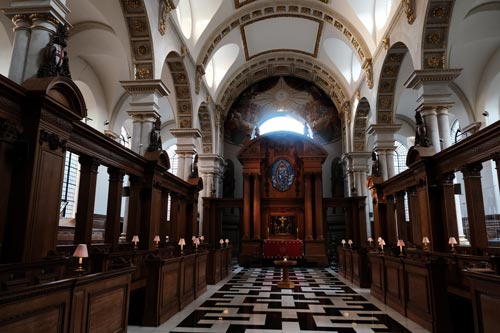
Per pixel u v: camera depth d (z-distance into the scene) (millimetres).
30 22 6438
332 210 26062
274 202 21375
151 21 11203
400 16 12758
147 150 11570
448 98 10945
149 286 6762
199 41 16750
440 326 5996
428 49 11008
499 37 14688
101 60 16875
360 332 6273
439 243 10336
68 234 15391
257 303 8930
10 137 5570
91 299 4340
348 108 22734
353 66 21062
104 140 8898
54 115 6168
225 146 26875
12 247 5469
